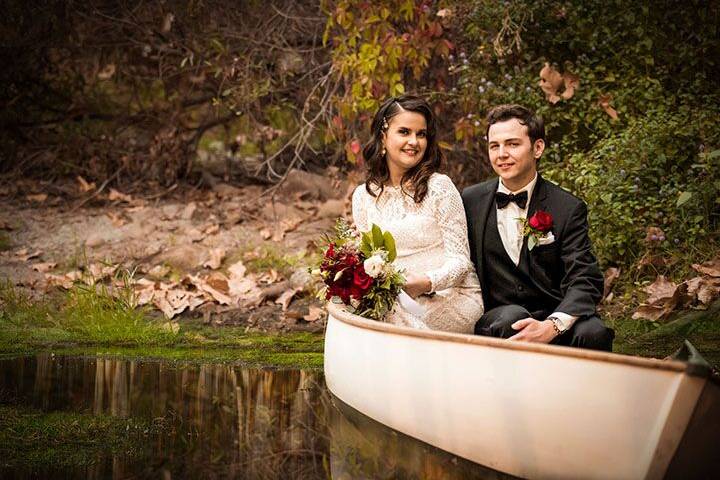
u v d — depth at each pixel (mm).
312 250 6953
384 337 3602
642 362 2701
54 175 9047
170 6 8445
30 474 3029
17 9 8734
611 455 2771
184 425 3660
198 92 9031
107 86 9258
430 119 4246
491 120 4082
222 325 5762
